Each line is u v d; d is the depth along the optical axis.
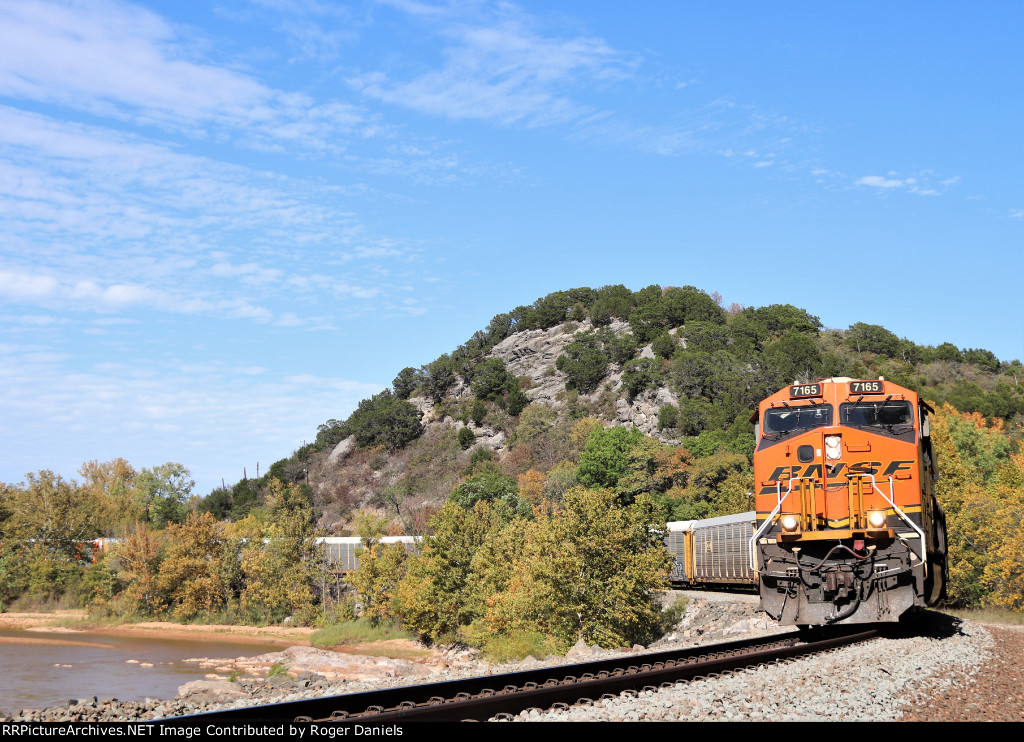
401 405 196.50
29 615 96.12
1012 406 139.00
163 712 12.07
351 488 175.62
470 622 59.41
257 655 63.47
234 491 183.25
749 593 47.66
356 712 10.66
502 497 112.06
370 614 75.94
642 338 188.50
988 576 36.47
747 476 94.00
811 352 159.62
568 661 21.25
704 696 11.57
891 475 18.38
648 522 42.88
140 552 95.00
